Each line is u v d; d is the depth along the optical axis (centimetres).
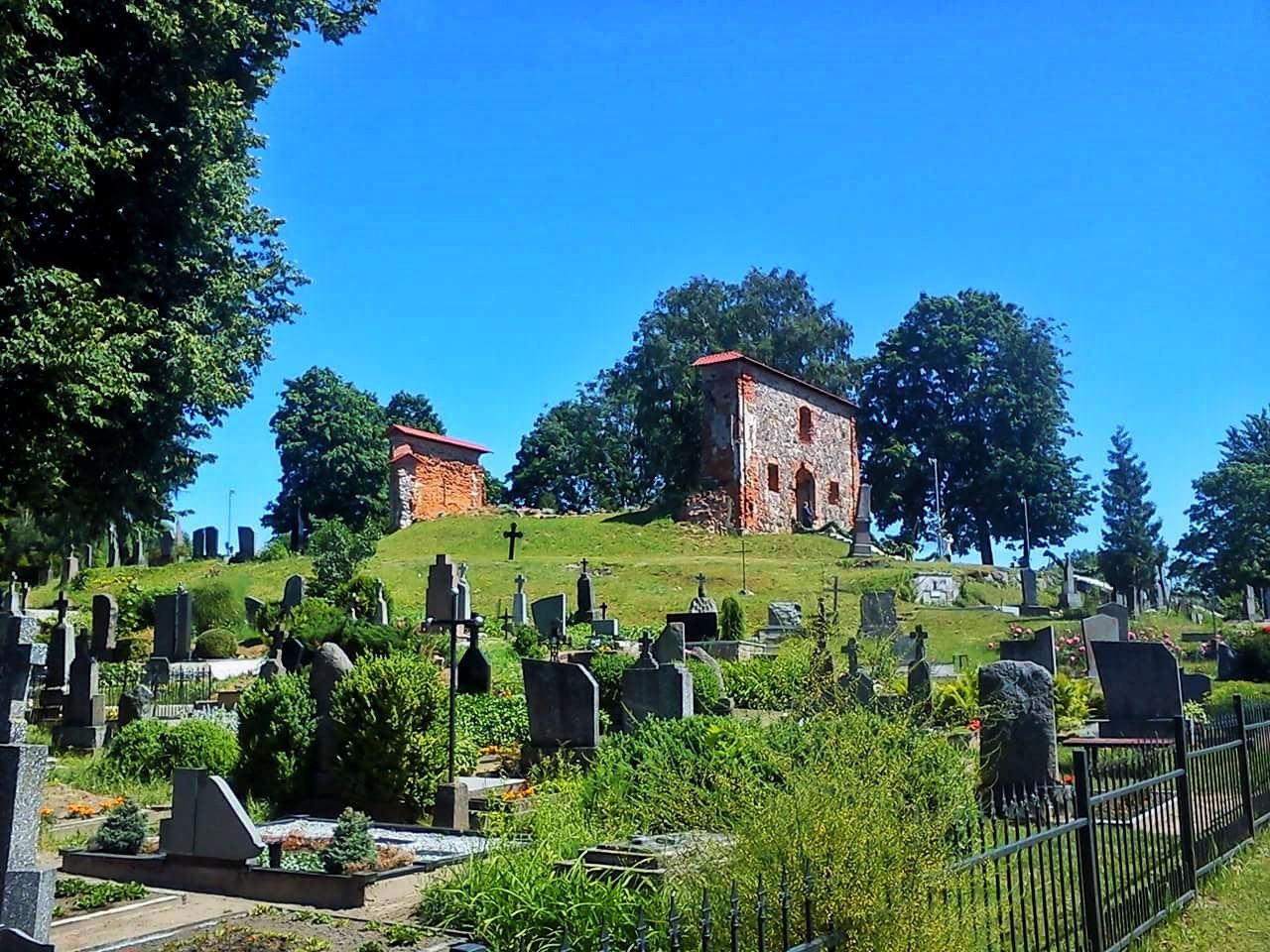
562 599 3331
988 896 591
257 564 5006
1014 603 4581
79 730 1802
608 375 8350
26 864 646
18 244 1655
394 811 1171
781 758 638
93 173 1759
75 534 2348
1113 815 775
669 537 5406
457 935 684
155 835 1039
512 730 1661
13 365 1532
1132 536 7188
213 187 1919
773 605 3638
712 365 5691
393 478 6094
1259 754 1125
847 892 484
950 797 631
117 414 1836
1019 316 6912
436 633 3009
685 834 641
